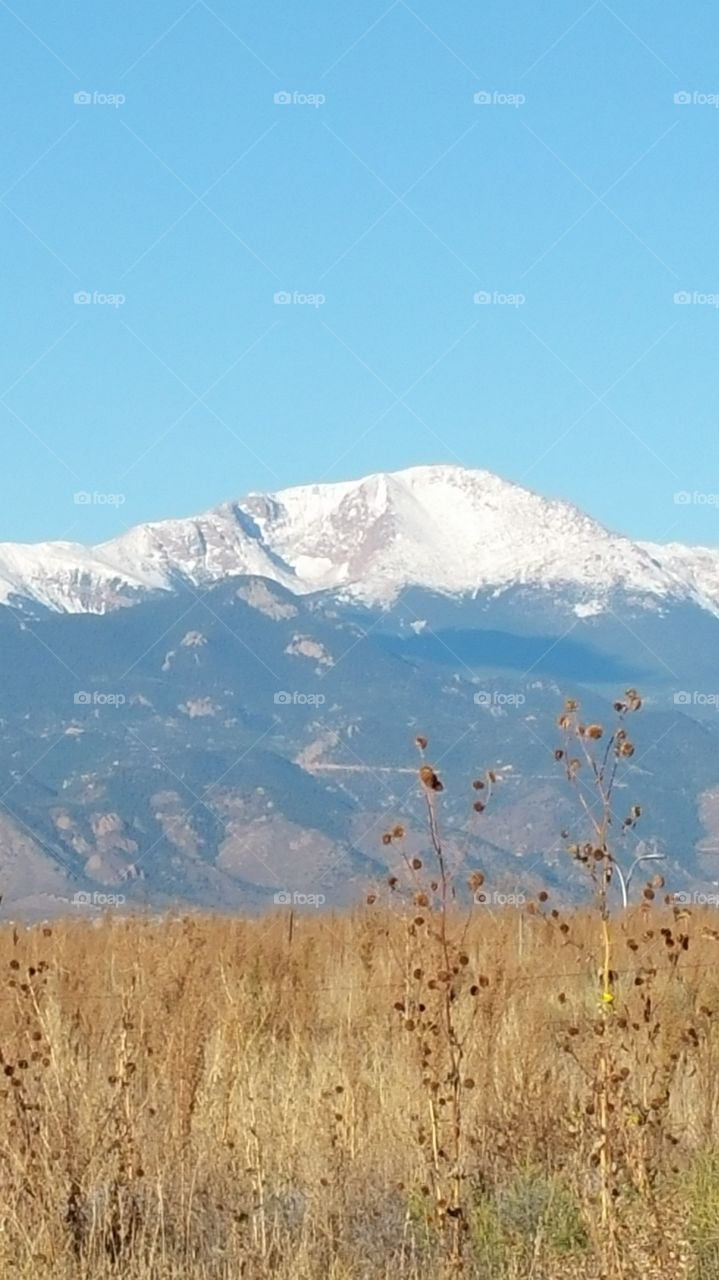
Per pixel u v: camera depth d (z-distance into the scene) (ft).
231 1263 74.59
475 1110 89.92
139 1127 85.40
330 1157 85.15
